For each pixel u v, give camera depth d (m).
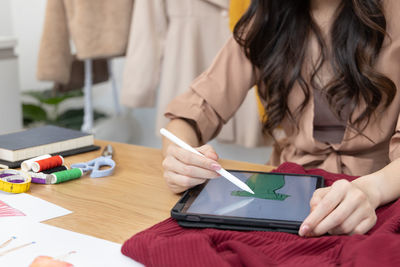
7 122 2.04
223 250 0.61
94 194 0.85
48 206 0.79
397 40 1.04
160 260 0.57
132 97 2.09
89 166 0.97
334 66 1.07
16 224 0.71
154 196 0.84
